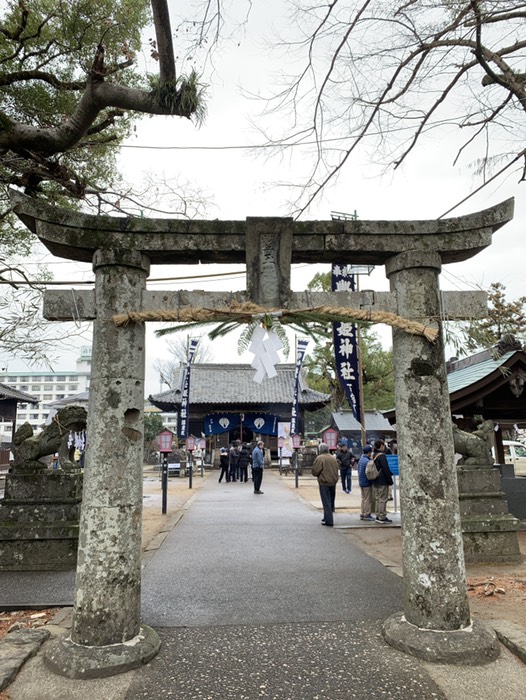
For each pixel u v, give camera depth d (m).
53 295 4.73
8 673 3.92
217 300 4.81
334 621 5.24
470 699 3.65
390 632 4.59
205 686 3.84
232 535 10.45
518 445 27.47
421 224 5.06
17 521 7.91
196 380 35.97
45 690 3.80
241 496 18.14
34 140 6.96
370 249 5.03
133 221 4.83
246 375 37.03
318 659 4.29
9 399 26.31
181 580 6.96
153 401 33.81
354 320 4.80
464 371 12.68
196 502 16.41
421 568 4.54
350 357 10.76
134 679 3.96
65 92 8.73
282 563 7.96
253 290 4.81
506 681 3.89
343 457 19.86
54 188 9.32
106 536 4.34
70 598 6.16
